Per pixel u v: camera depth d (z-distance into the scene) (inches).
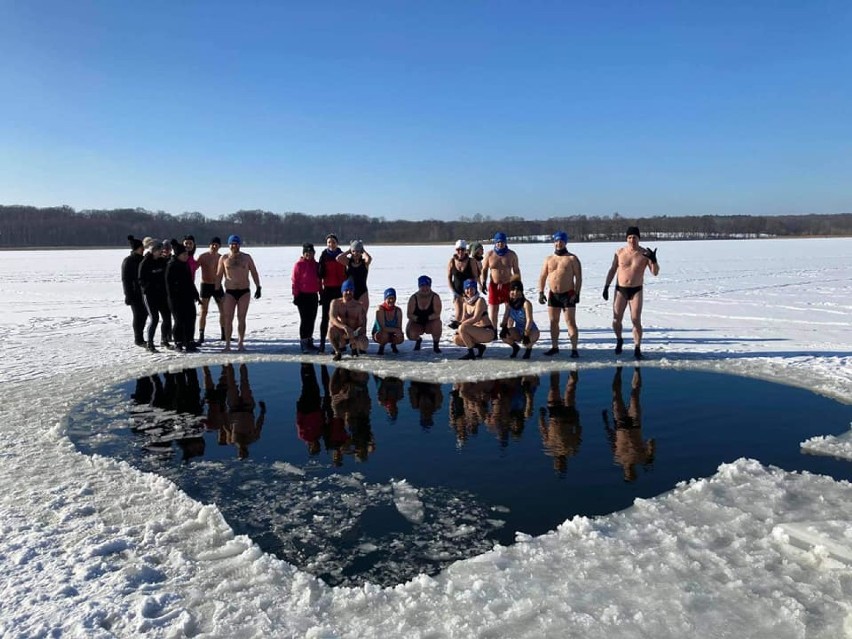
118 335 481.1
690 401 266.2
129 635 108.4
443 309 624.4
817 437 212.2
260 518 160.1
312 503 168.6
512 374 322.0
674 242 3061.0
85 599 119.6
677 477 181.6
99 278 1176.8
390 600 120.0
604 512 159.3
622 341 397.7
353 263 384.5
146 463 200.7
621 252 355.9
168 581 127.3
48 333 495.5
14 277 1200.8
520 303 360.8
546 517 157.4
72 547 141.2
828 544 128.8
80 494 171.8
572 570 128.2
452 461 198.8
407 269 1343.5
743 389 285.9
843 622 106.4
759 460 194.2
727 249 2110.0
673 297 701.9
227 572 131.3
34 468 192.9
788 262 1354.6
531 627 108.6
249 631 109.9
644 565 129.1
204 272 427.8
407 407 264.7
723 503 159.3
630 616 110.9
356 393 289.7
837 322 498.3
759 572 124.4
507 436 223.6
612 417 244.7
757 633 104.9
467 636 106.5
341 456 205.5
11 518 156.6
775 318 526.6
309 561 138.4
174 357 381.1
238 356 380.8
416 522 156.4
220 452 210.8
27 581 126.0
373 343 429.1
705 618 109.4
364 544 145.8
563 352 378.0
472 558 135.7
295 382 312.3
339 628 111.0
